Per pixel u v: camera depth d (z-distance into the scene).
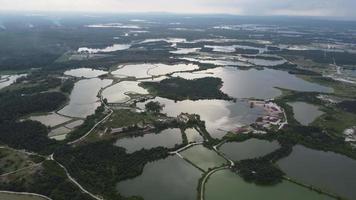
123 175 163.38
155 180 161.62
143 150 187.88
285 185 159.62
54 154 183.12
